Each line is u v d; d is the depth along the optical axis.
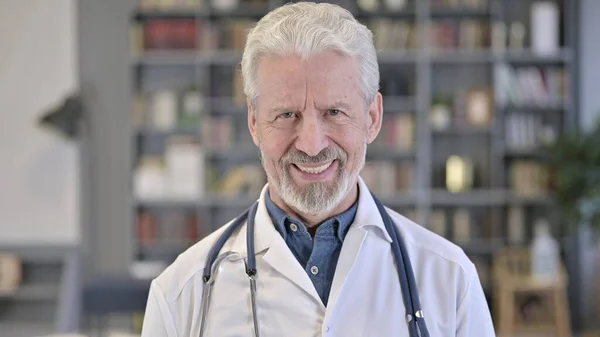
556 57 6.70
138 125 6.65
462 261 1.50
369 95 1.40
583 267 6.67
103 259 6.70
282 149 1.38
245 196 6.66
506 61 6.80
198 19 6.69
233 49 6.66
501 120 6.79
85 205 6.70
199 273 1.53
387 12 6.73
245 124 6.91
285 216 1.50
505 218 6.80
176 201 6.69
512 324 6.09
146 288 4.68
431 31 6.66
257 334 1.45
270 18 1.41
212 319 1.49
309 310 1.46
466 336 1.47
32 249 6.68
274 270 1.49
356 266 1.47
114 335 4.43
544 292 6.46
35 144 6.70
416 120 6.69
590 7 6.66
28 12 6.66
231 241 1.57
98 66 6.70
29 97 6.67
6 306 6.79
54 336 3.80
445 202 6.77
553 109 6.82
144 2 6.66
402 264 1.48
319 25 1.36
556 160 6.24
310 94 1.35
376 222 1.49
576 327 6.65
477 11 6.71
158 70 6.96
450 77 6.96
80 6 6.68
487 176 6.87
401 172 6.66
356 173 1.43
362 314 1.45
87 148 6.70
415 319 1.44
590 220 6.09
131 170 6.70
